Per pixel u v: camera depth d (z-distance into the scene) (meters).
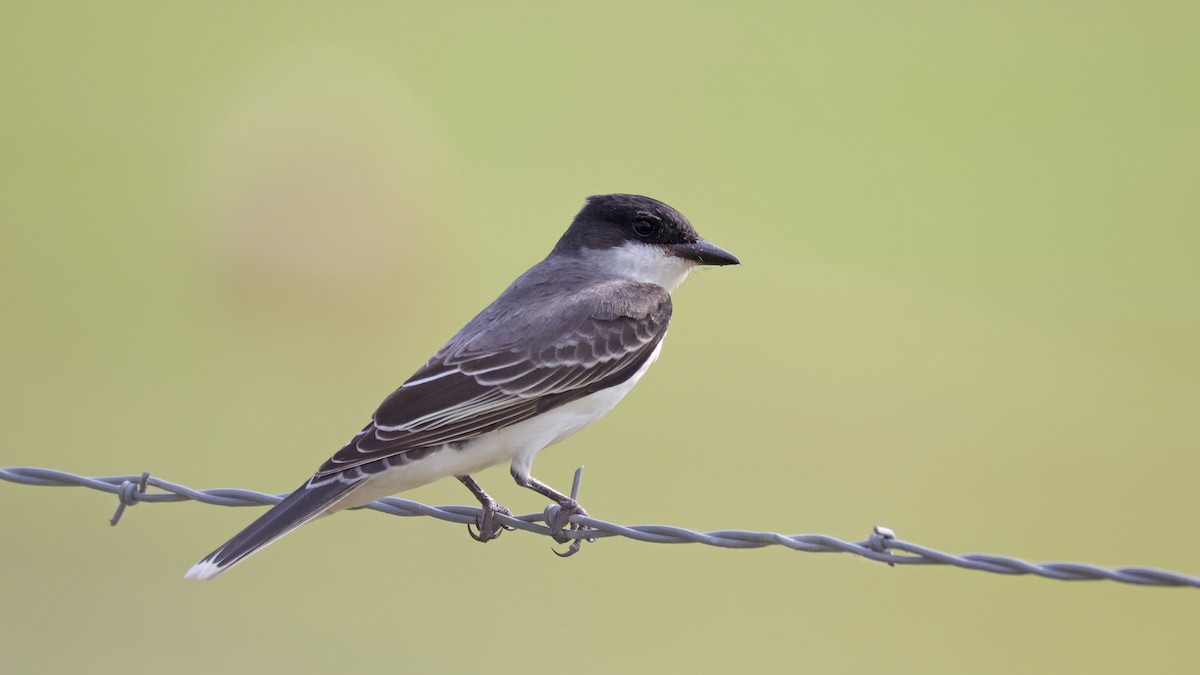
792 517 12.95
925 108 27.31
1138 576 4.85
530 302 6.82
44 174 22.75
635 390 15.73
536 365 6.46
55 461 13.45
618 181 23.23
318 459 13.79
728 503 13.17
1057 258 20.94
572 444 14.29
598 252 7.35
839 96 28.09
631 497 13.11
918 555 5.11
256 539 5.65
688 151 25.16
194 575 5.51
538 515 6.14
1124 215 22.56
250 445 14.07
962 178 24.19
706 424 15.02
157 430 14.40
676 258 7.37
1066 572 4.94
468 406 6.25
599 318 6.70
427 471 6.21
